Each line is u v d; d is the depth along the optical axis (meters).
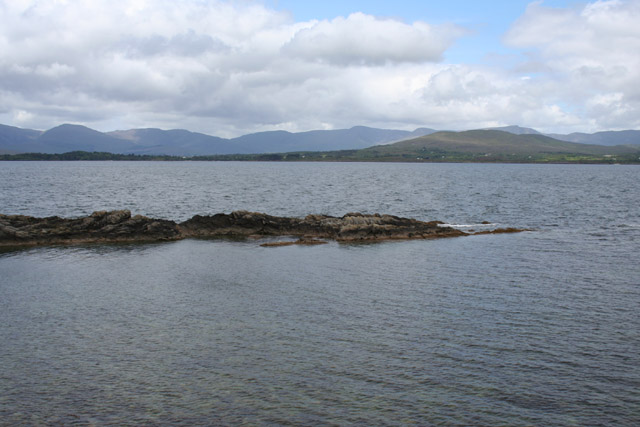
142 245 47.06
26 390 17.08
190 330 22.67
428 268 36.03
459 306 26.31
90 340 21.45
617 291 29.22
